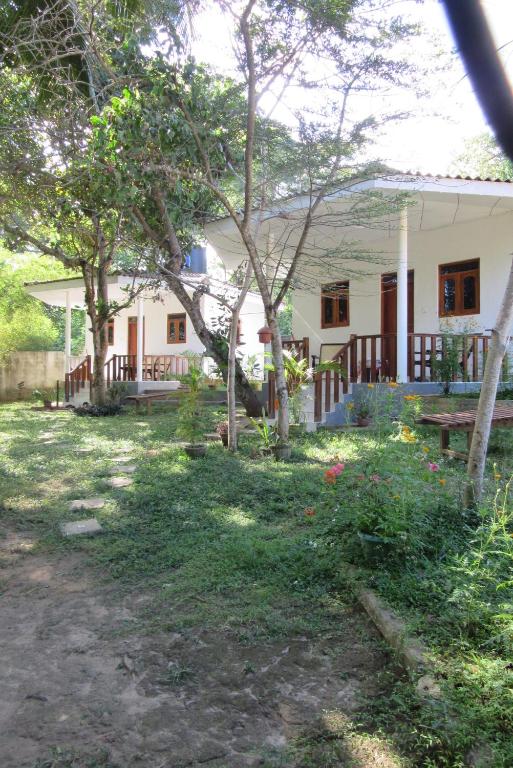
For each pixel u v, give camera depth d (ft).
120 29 25.38
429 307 43.24
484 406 14.23
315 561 13.55
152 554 15.40
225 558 14.42
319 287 49.80
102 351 51.13
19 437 35.78
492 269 39.06
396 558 12.39
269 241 38.09
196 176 25.57
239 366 38.01
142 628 11.26
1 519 18.88
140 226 33.06
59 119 28.53
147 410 49.60
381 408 29.86
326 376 34.47
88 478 24.31
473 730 7.29
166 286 46.65
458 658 8.81
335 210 35.22
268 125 27.61
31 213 37.37
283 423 28.07
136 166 22.93
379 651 9.99
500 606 9.59
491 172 37.65
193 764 7.50
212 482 22.27
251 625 11.12
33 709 8.80
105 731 8.22
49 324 77.56
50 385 71.31
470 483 14.29
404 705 8.17
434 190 32.27
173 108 24.35
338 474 14.49
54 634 11.23
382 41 24.35
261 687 9.20
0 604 12.73
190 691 9.17
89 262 50.83
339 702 8.71
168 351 69.62
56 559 15.39
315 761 7.47
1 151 30.96
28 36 25.29
